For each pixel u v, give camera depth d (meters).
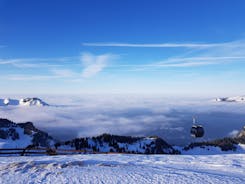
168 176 12.64
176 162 18.64
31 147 28.06
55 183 11.50
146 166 16.30
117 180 11.90
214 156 21.56
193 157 21.33
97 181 11.74
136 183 11.39
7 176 12.94
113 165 16.38
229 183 11.48
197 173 13.45
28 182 11.75
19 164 15.55
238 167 16.38
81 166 15.64
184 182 11.52
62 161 17.75
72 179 12.12
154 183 11.38
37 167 14.98
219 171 14.82
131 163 18.09
